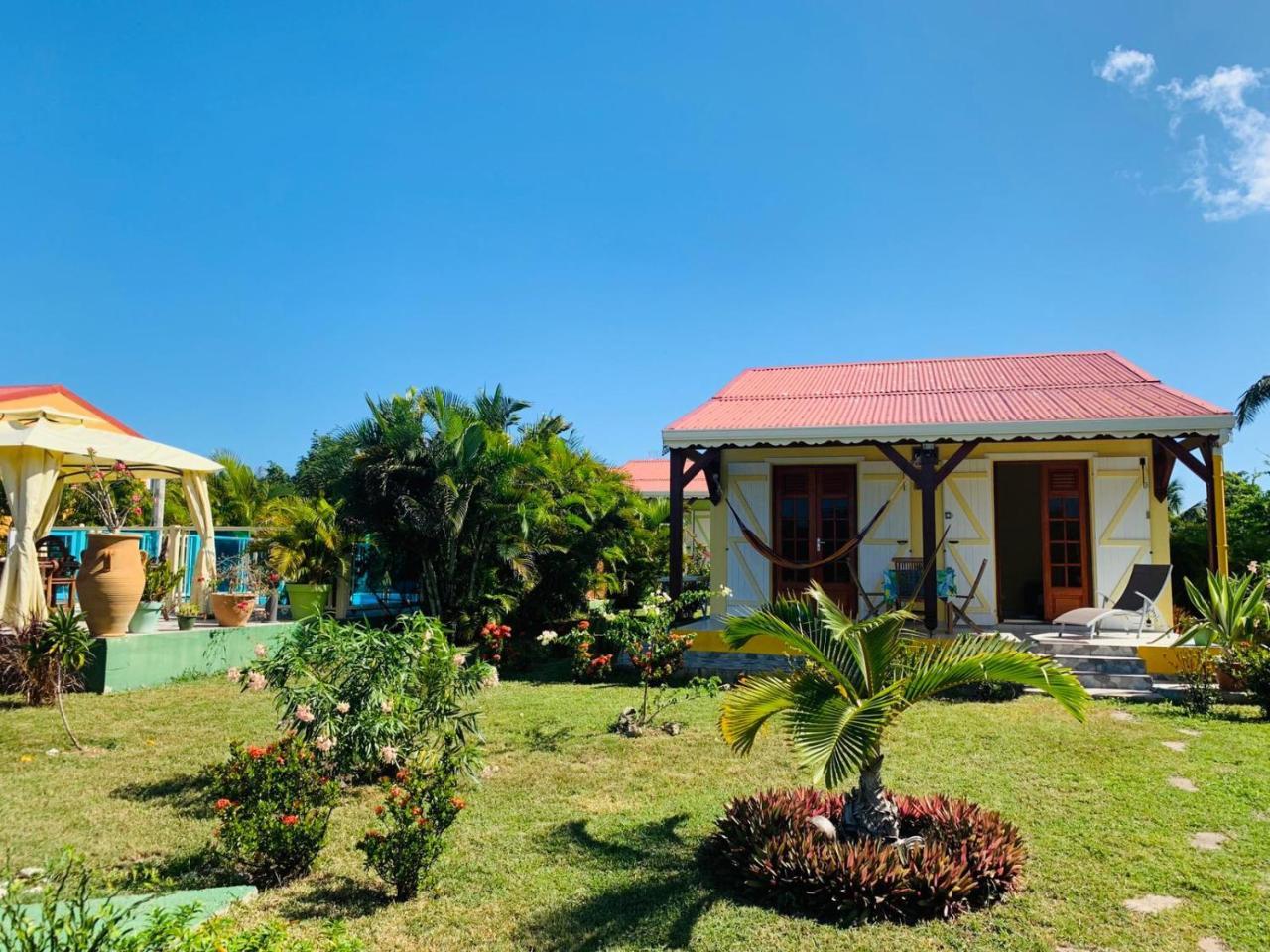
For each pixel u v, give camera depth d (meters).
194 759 6.96
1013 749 7.29
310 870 4.87
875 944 3.92
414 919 4.24
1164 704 9.26
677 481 11.98
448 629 12.49
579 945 3.96
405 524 13.48
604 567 16.11
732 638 5.39
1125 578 11.95
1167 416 10.19
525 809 5.91
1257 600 9.74
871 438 11.15
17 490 9.87
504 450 13.30
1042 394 12.38
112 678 9.70
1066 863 4.83
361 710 6.21
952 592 11.73
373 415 13.78
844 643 4.85
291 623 12.52
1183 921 4.12
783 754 7.34
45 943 2.45
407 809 4.59
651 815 5.75
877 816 4.80
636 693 10.37
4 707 8.75
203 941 2.60
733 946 3.92
